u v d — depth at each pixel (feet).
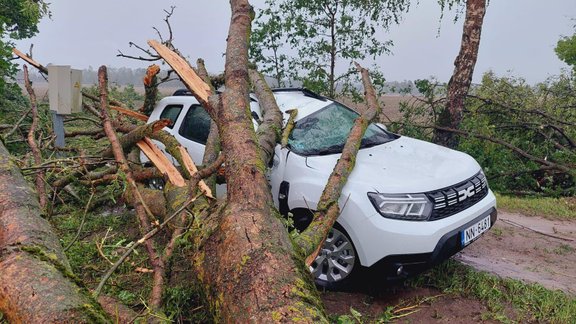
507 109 30.83
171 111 18.57
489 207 13.83
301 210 13.41
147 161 18.51
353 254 12.33
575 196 25.27
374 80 31.53
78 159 15.66
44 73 20.93
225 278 7.47
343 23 30.76
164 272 9.68
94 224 16.72
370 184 12.22
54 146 18.19
